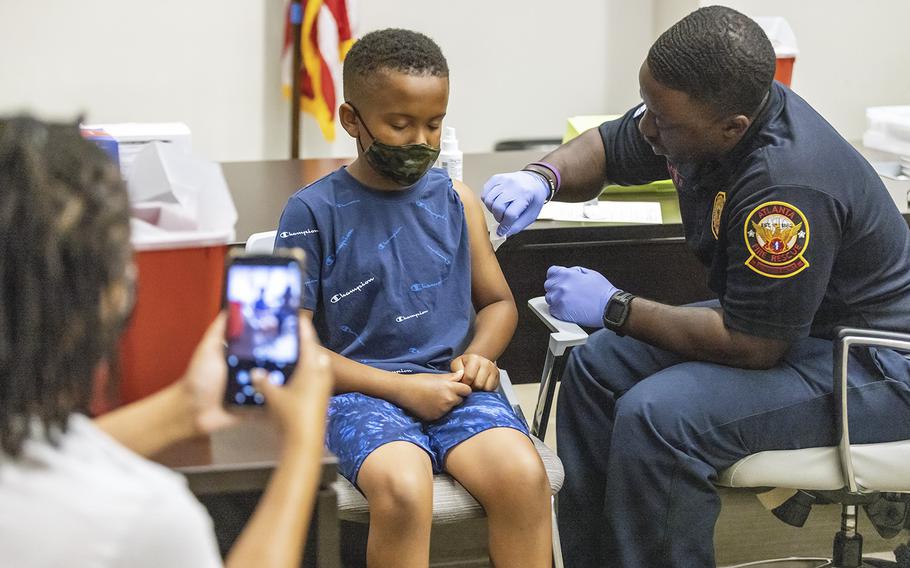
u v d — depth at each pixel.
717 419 1.90
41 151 0.85
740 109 1.85
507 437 1.67
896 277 1.96
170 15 3.74
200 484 1.19
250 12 3.79
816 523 2.56
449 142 2.41
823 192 1.83
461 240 1.88
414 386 1.74
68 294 0.85
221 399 1.14
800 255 1.82
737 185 1.89
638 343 2.20
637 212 2.45
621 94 4.15
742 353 1.91
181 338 1.34
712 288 2.07
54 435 0.86
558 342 1.89
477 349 1.86
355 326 1.82
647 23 4.07
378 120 1.73
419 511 1.58
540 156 2.98
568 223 2.36
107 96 3.78
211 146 3.93
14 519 0.81
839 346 1.84
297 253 1.15
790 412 1.91
